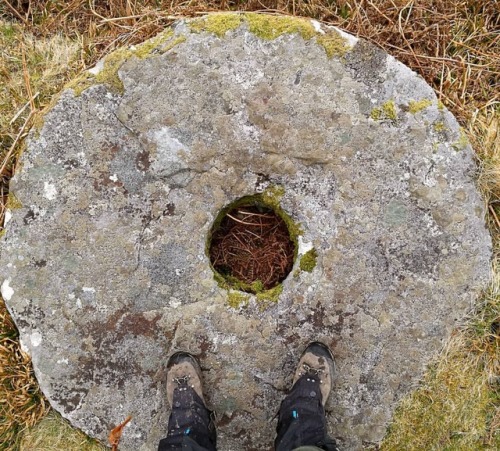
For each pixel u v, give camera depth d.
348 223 1.45
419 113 1.44
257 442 1.50
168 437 1.36
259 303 1.47
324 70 1.43
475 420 1.57
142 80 1.43
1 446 1.59
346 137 1.43
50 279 1.46
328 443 1.37
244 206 1.60
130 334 1.47
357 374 1.48
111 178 1.45
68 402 1.49
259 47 1.43
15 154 1.67
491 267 1.51
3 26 1.81
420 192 1.44
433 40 1.74
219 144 1.44
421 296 1.46
